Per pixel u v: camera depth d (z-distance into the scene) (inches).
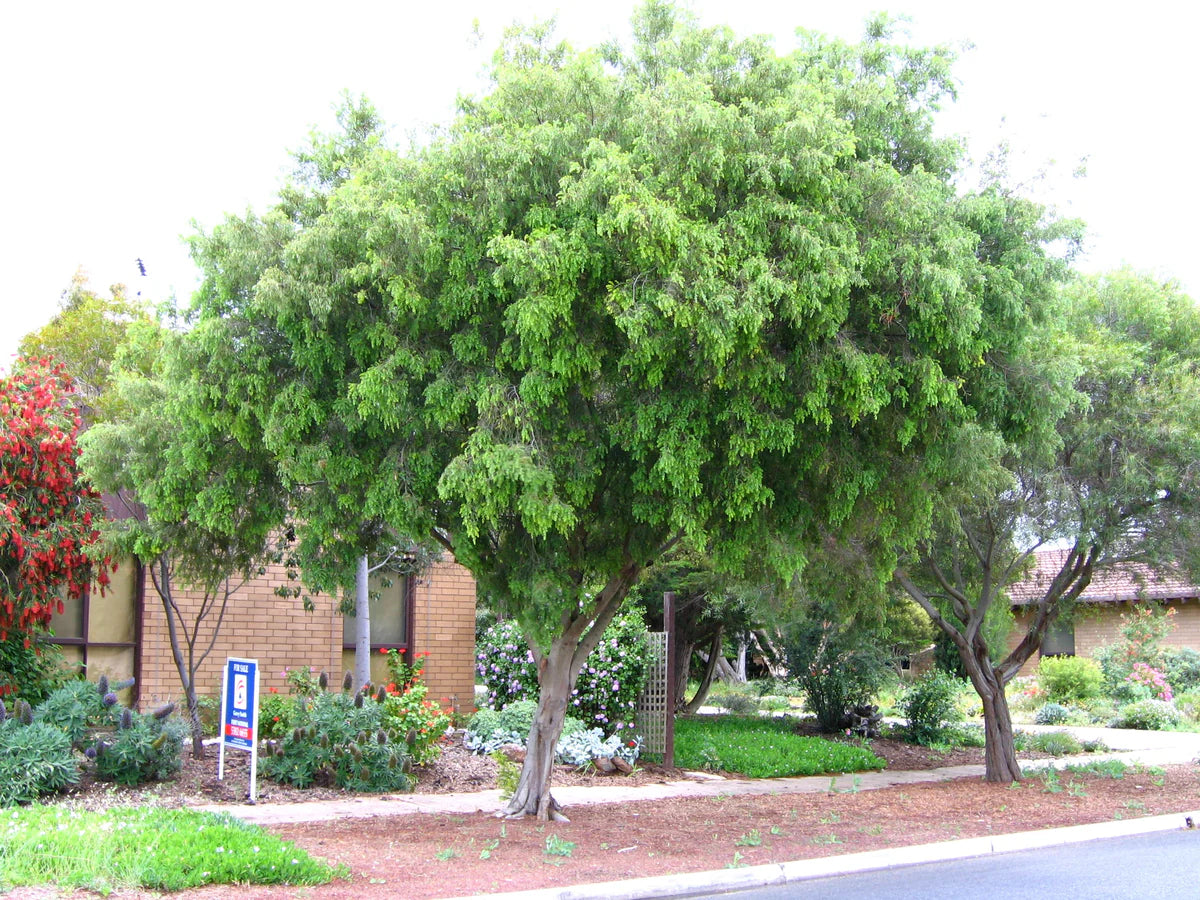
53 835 302.2
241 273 353.4
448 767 549.6
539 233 310.7
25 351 785.6
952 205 367.6
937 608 681.6
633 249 308.5
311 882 297.3
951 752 796.0
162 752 459.5
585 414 343.0
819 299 314.8
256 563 537.3
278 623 655.8
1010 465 565.9
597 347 325.4
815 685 836.6
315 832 387.5
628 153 326.0
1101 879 345.7
